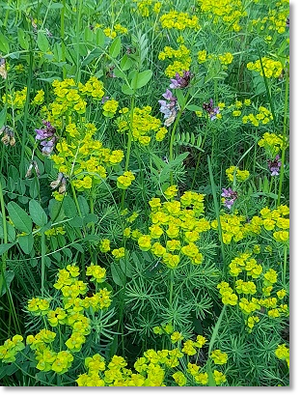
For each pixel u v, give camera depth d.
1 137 0.35
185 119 0.46
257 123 0.41
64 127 0.34
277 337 0.30
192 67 0.45
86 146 0.31
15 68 0.40
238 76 0.50
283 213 0.31
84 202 0.31
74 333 0.24
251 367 0.29
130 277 0.31
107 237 0.34
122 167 0.38
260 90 0.45
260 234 0.33
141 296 0.29
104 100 0.40
